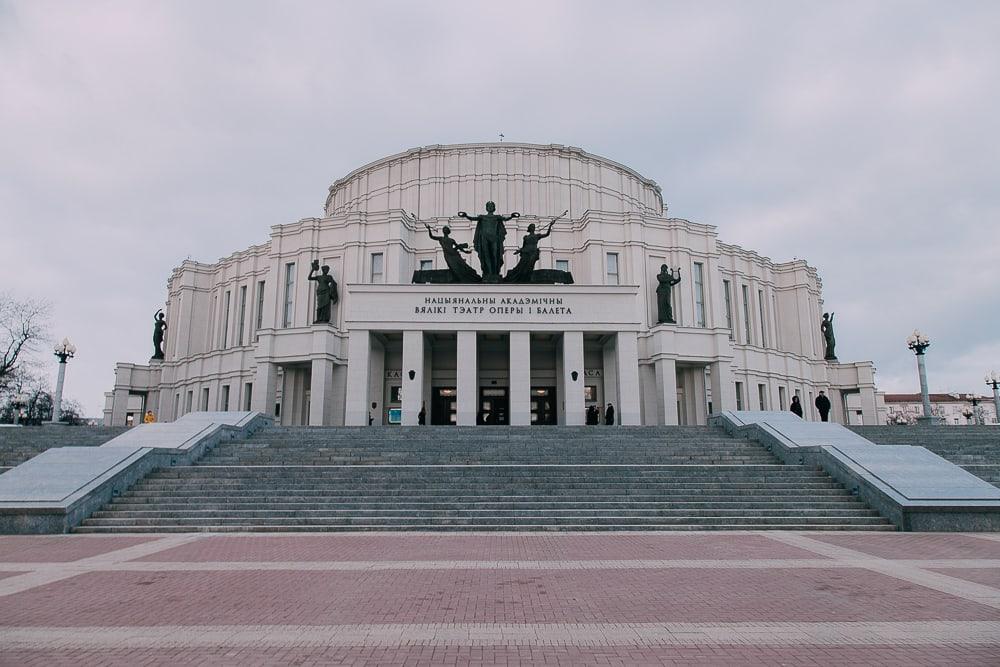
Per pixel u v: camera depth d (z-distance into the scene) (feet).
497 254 123.03
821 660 21.98
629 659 22.04
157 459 66.80
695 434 88.48
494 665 21.47
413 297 117.91
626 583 33.73
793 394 166.09
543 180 169.07
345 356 140.56
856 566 38.22
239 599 30.40
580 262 151.43
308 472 65.26
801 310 179.52
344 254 148.15
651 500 59.67
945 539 48.78
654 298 148.56
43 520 52.44
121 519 55.01
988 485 57.62
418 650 22.98
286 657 22.26
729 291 164.04
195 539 49.47
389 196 172.04
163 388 178.40
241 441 83.35
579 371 115.96
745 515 56.65
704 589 32.35
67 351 117.19
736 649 23.09
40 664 21.61
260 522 54.80
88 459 62.90
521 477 64.34
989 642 23.90
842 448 67.51
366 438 84.17
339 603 29.60
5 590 32.40
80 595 31.27
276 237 154.92
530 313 117.60
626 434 87.35
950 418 402.93
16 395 202.18
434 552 43.34
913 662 21.81
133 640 24.16
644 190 192.13
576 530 53.31
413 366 115.55
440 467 65.21
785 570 37.06
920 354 112.47
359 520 54.70
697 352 138.92
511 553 42.88
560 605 29.19
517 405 114.62
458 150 169.78
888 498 55.26
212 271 182.29
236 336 164.14
